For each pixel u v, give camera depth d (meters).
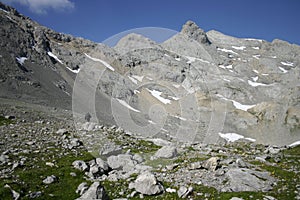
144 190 13.79
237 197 12.72
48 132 26.47
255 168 16.78
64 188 14.59
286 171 16.55
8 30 127.75
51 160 18.22
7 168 16.33
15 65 104.56
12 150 19.59
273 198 12.74
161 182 14.59
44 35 153.50
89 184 14.77
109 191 14.04
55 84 110.56
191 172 15.66
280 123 135.25
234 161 17.88
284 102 150.38
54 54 146.50
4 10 151.62
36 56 128.25
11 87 85.75
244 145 30.05
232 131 130.75
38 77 108.06
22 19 158.50
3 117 34.59
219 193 13.46
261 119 140.75
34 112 46.09
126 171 15.80
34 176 15.52
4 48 113.44
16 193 13.27
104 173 15.95
